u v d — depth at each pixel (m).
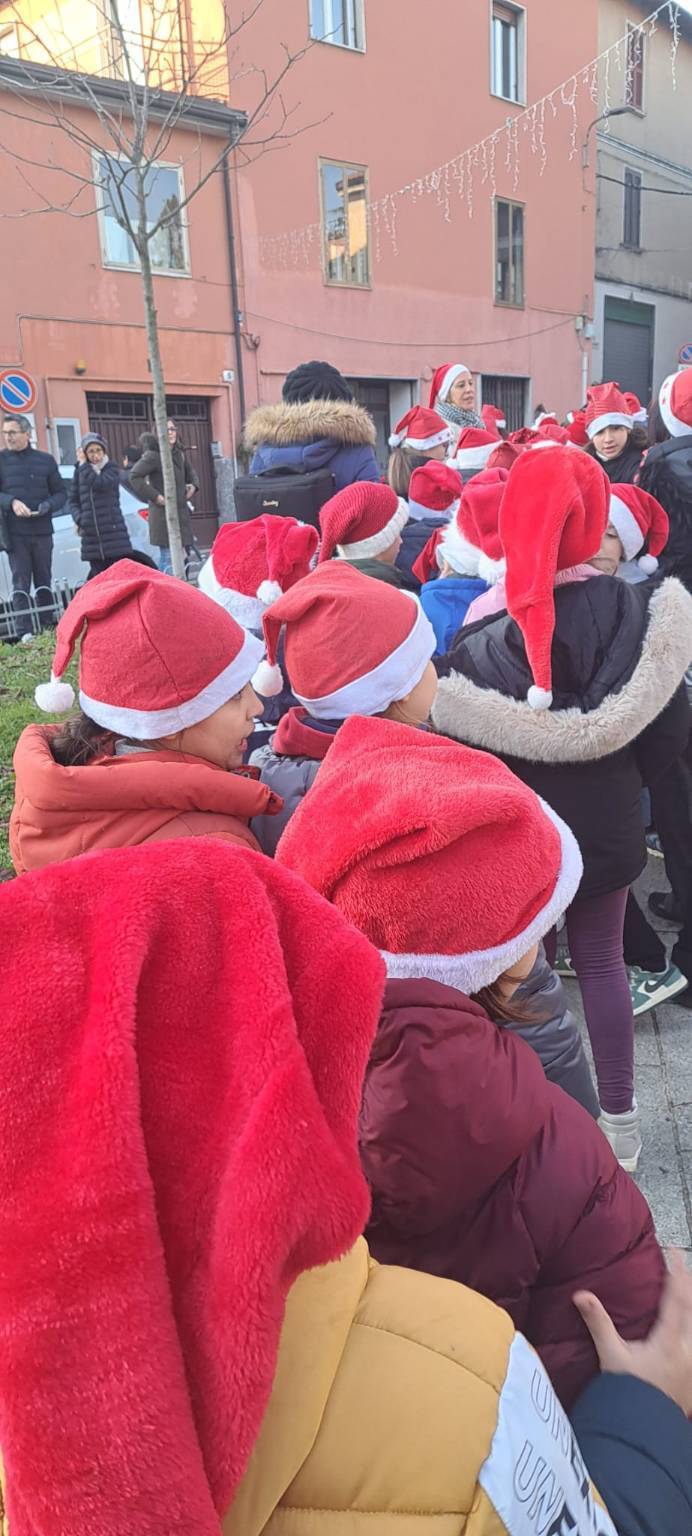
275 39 14.82
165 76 9.36
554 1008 1.53
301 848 1.12
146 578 1.63
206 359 15.83
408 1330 0.74
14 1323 0.56
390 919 1.03
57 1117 0.60
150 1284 0.57
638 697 1.91
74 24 10.44
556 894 1.11
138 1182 0.58
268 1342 0.58
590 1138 1.04
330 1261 0.61
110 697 1.56
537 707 1.90
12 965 0.65
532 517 1.88
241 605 2.78
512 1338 0.77
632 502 2.73
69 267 14.28
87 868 0.69
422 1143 0.96
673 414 3.33
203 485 16.52
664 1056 2.65
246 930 0.66
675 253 22.73
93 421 15.29
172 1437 0.55
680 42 20.17
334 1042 0.66
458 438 5.05
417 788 1.05
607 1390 0.95
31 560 8.84
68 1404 0.55
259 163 15.46
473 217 18.23
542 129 16.72
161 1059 0.63
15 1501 0.56
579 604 1.95
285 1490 0.67
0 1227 0.58
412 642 1.83
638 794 2.06
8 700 5.93
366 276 17.23
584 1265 1.01
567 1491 0.75
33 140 13.45
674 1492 0.88
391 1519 0.68
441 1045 0.96
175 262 15.20
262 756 2.18
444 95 17.23
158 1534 0.54
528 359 19.98
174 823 1.49
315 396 4.10
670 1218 2.10
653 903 3.34
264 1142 0.60
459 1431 0.69
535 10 17.75
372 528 3.02
